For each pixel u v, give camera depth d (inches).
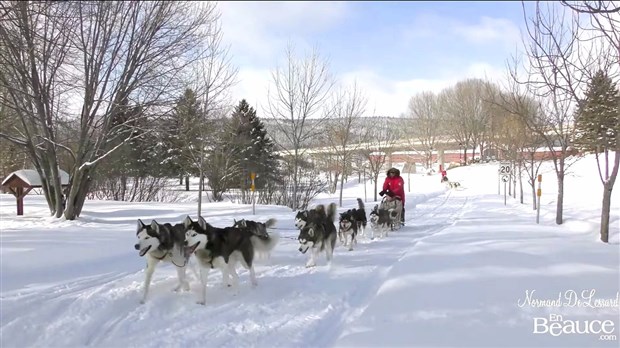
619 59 312.7
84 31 492.1
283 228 559.2
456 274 291.9
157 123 577.9
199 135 741.9
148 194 1244.5
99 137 548.7
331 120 1045.2
